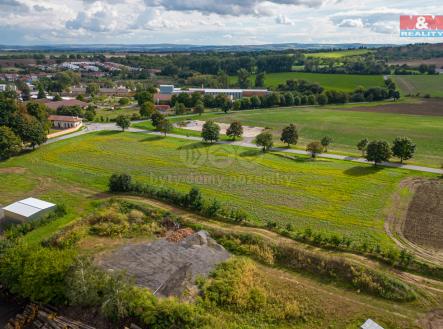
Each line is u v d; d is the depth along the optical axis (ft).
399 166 215.72
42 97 537.65
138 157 237.25
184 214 148.05
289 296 99.66
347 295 100.53
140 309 86.63
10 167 214.90
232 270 108.17
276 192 175.94
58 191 176.65
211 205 147.33
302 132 321.93
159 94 530.27
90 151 251.39
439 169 208.54
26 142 257.14
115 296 87.76
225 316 92.02
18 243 112.27
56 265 94.58
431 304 95.66
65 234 131.23
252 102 458.91
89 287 90.48
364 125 346.33
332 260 111.75
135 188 170.81
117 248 123.54
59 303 93.45
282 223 142.72
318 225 141.08
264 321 91.25
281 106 481.87
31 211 142.41
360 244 123.95
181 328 83.46
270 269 113.29
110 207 153.69
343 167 214.90
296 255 116.78
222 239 129.59
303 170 209.67
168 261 110.22
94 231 136.67
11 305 98.32
